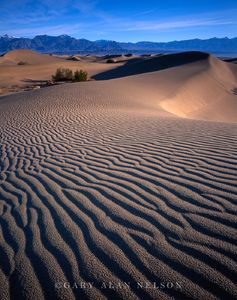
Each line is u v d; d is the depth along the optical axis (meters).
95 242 2.47
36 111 10.75
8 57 90.81
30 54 99.69
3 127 8.73
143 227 2.61
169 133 6.34
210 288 1.86
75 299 1.92
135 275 2.05
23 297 1.98
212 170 3.81
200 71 32.75
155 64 50.81
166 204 3.00
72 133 7.25
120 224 2.71
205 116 20.36
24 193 3.76
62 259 2.30
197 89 25.16
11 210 3.31
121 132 6.84
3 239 2.70
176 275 2.00
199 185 3.37
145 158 4.66
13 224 2.96
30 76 41.25
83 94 14.17
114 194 3.39
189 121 7.90
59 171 4.48
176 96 20.89
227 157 4.30
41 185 3.96
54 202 3.37
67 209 3.14
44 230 2.76
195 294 1.83
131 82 22.42
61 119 9.23
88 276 2.09
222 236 2.34
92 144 5.97
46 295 1.97
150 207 2.97
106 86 17.55
